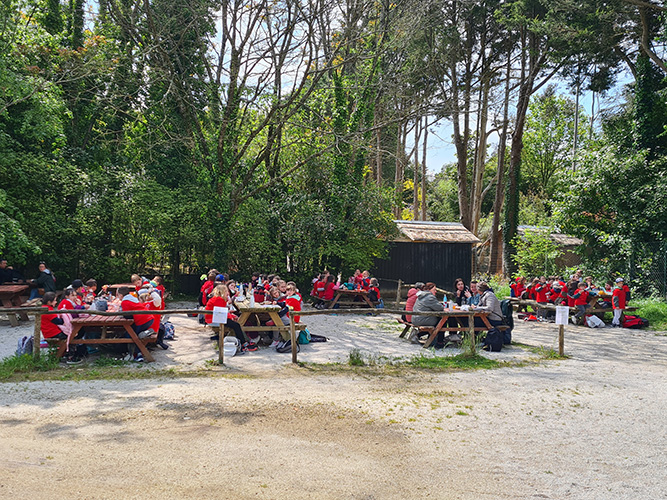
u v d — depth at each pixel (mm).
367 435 5684
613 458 5215
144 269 20875
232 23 18625
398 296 20250
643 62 22625
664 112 22078
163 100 18031
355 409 6574
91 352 9555
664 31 21203
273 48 18766
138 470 4520
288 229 21062
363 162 22500
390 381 8125
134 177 20391
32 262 18391
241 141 21406
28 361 8422
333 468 4762
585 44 22797
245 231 20594
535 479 4668
